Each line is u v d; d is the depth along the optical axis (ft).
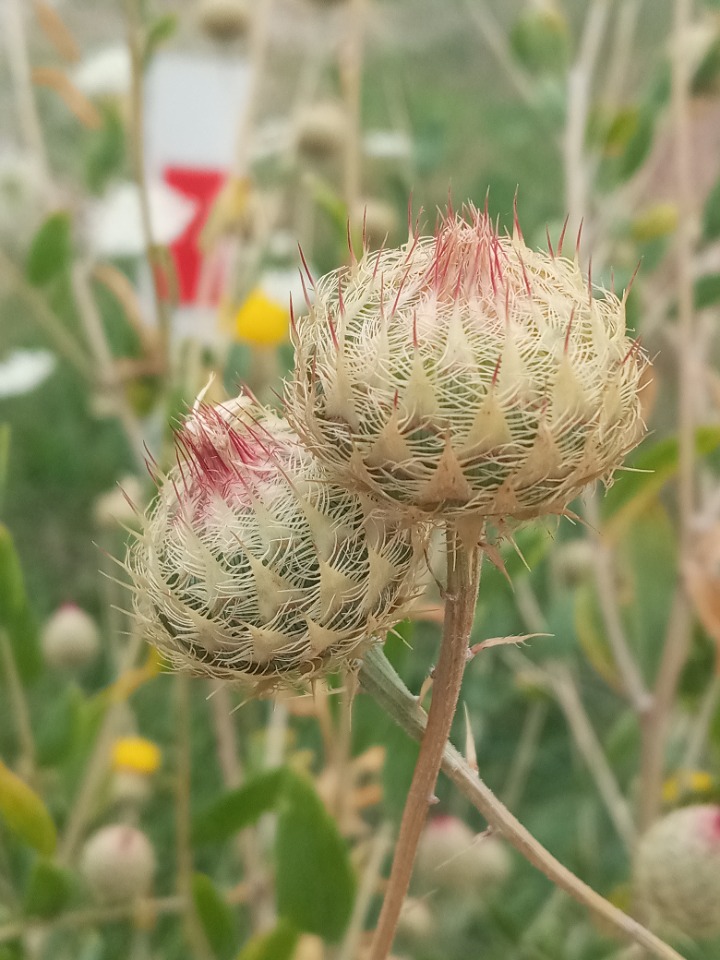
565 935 0.57
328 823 0.36
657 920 0.42
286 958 0.37
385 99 0.93
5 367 0.78
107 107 0.68
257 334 0.57
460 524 0.25
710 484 0.61
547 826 0.69
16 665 0.46
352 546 0.27
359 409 0.24
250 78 0.62
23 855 0.54
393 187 0.75
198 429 0.29
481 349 0.24
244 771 0.62
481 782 0.28
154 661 0.45
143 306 0.69
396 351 0.24
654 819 0.50
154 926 0.60
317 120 0.74
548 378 0.24
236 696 0.65
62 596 0.90
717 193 0.54
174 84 0.67
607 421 0.24
